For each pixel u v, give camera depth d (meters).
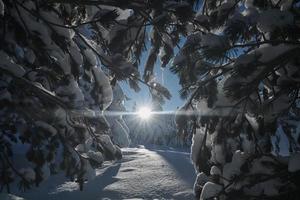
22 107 4.47
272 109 3.37
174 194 7.07
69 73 4.60
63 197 6.97
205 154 4.14
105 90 5.12
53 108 4.53
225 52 3.21
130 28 4.68
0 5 3.73
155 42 4.99
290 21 2.91
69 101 4.57
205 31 4.29
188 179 8.22
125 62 4.80
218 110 3.75
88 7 4.91
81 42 5.01
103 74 5.18
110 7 4.71
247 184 3.49
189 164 10.27
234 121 3.74
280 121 4.19
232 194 3.47
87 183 7.93
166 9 3.91
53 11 4.59
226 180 3.61
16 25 4.00
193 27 4.52
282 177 3.32
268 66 3.14
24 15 4.09
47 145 4.90
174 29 4.57
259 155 3.61
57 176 8.59
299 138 3.50
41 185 7.77
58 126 4.65
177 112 4.05
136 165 10.02
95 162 5.19
